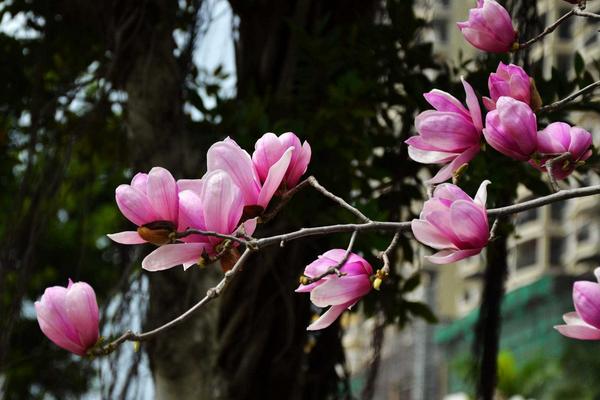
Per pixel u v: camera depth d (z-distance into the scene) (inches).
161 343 171.0
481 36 77.2
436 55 170.1
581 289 63.6
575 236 1233.4
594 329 63.2
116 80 185.2
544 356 729.6
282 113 172.1
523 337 945.5
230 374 172.1
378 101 165.6
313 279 63.7
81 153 209.3
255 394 173.3
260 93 179.8
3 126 195.6
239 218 64.7
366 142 165.2
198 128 182.1
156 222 62.4
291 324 166.7
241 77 181.6
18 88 194.1
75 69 196.7
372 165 168.1
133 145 181.8
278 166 65.0
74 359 192.1
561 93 151.4
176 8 182.7
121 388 165.2
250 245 63.2
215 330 172.9
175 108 179.6
